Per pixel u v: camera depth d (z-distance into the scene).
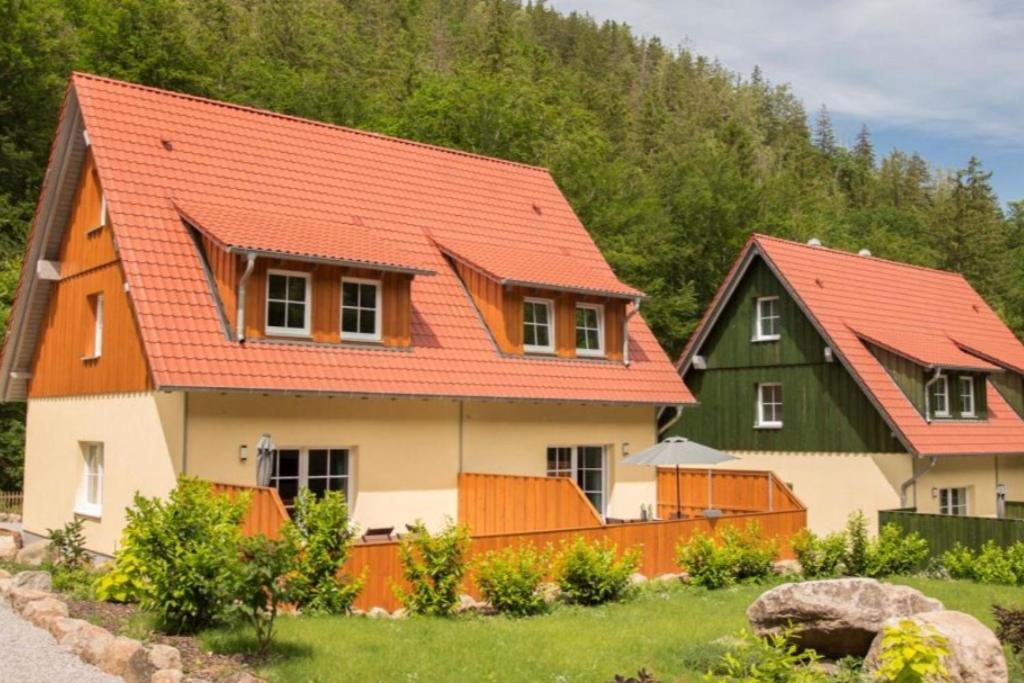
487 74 54.41
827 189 119.12
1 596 14.30
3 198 35.72
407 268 18.83
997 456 28.09
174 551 12.02
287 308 17.97
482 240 22.97
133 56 42.00
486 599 15.17
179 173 19.16
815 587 12.30
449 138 46.31
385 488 18.67
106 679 10.19
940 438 25.28
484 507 19.31
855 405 25.98
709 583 18.52
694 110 137.25
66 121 19.61
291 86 51.41
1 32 37.06
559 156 47.84
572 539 16.97
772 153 126.88
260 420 17.12
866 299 28.84
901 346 26.23
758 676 9.68
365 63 75.62
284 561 11.15
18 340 21.91
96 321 19.33
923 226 81.12
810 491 26.83
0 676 10.17
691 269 49.91
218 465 16.55
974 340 30.41
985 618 16.33
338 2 101.69
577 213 47.00
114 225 17.39
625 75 143.12
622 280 46.00
